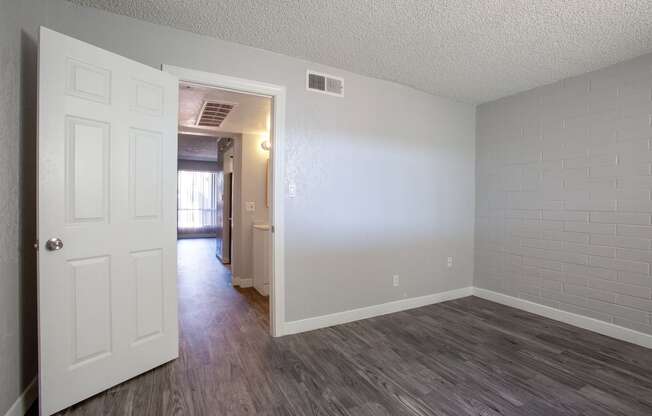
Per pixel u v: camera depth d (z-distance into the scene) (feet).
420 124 11.37
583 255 9.50
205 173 34.86
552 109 10.36
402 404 5.76
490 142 12.30
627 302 8.56
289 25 7.20
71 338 5.47
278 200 8.68
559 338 8.68
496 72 9.66
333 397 5.95
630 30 7.20
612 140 8.91
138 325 6.49
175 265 7.20
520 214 11.23
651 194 8.18
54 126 5.24
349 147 9.87
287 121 8.79
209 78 7.67
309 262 9.22
